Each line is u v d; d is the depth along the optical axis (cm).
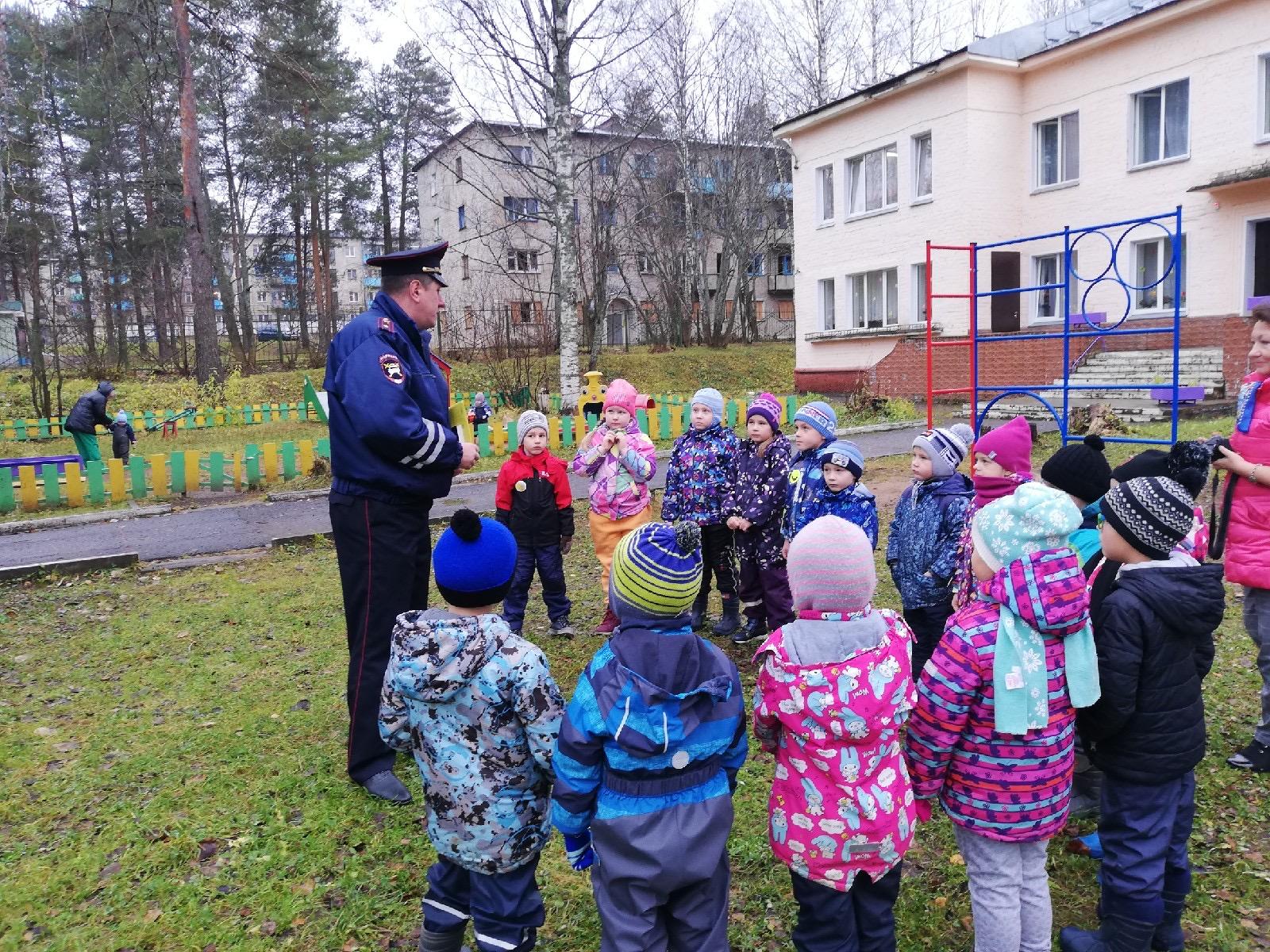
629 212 3531
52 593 735
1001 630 243
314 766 407
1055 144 1934
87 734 450
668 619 229
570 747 226
